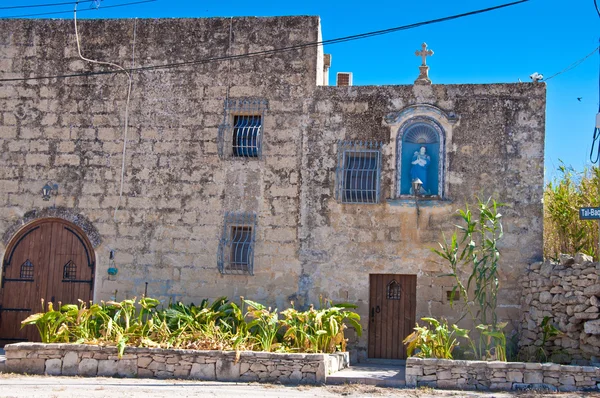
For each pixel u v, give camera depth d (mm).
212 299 18109
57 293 18625
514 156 17359
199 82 18781
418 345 15000
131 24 19203
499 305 16984
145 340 15086
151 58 19047
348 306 17156
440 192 17484
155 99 18891
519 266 17031
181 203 18484
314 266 17828
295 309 17609
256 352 14445
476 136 17547
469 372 13773
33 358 14984
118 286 18438
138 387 13469
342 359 15695
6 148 19172
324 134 18156
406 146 17922
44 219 18906
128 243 18547
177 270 18297
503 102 17547
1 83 19375
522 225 17125
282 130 18344
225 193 18375
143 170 18703
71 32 19359
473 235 17297
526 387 13516
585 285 15188
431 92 17828
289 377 14273
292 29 18609
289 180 18172
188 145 18625
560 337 15469
